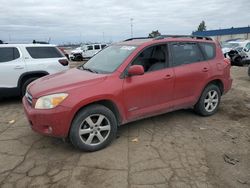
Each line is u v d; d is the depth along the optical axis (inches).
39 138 181.8
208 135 183.5
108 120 161.5
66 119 147.9
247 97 293.0
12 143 174.6
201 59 209.6
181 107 201.5
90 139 157.6
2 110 254.1
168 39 193.6
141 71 162.2
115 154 156.3
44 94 150.2
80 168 141.8
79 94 150.6
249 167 141.7
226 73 224.2
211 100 220.2
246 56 657.6
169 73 185.9
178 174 134.6
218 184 126.6
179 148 163.5
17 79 273.6
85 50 1143.6
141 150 161.0
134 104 172.6
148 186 125.1
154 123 205.8
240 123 207.2
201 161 147.5
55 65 293.6
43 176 135.0
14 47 277.4
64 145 169.8
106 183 128.0
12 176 135.2
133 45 187.6
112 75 164.7
